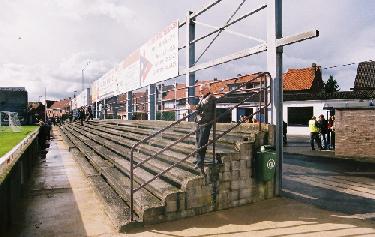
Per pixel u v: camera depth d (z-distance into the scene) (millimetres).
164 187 6543
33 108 55688
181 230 5562
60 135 34656
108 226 5957
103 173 9703
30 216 6652
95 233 5602
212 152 7059
